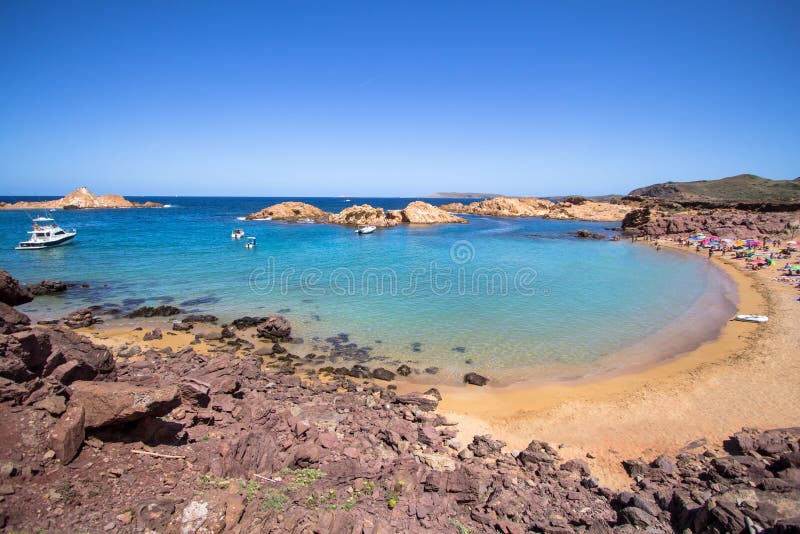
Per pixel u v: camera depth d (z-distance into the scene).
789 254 50.16
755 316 27.81
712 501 9.32
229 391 15.27
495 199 148.62
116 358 20.56
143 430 10.16
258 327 25.98
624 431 15.65
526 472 12.96
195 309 30.89
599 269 47.06
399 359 22.77
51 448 8.45
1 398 8.81
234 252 56.25
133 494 8.20
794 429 13.91
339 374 20.91
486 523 9.80
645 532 9.34
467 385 20.00
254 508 8.62
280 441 12.53
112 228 87.56
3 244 60.78
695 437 14.86
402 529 8.78
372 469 11.35
